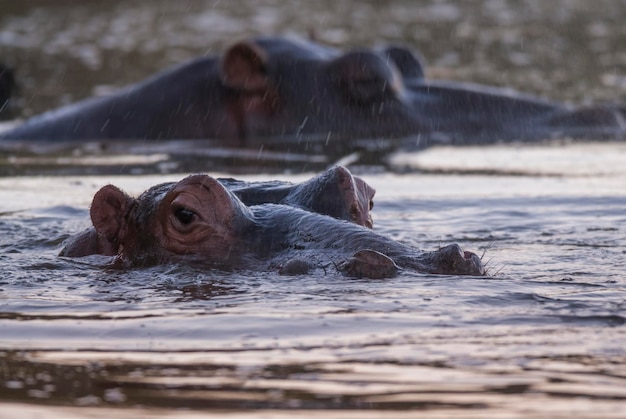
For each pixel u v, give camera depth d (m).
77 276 25.12
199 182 25.42
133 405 14.79
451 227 33.53
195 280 23.50
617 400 14.94
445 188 41.94
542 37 111.25
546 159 50.03
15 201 38.94
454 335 18.53
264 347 17.98
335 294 21.52
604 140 56.06
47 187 42.47
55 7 135.75
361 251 23.16
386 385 15.74
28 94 77.88
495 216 35.47
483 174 45.91
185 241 25.25
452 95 58.47
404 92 57.66
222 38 109.75
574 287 22.73
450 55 97.75
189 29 117.75
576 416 14.18
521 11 132.88
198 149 52.22
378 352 17.53
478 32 114.19
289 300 21.19
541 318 19.66
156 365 17.03
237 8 137.25
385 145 53.00
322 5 140.00
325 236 24.39
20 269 26.11
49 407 14.70
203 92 55.66
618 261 26.83
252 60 54.34
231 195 25.59
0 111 70.31
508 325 19.20
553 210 36.50
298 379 16.09
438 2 142.00
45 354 17.84
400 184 43.00
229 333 18.94
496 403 14.82
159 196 26.64
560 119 58.22
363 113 55.06
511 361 16.94
